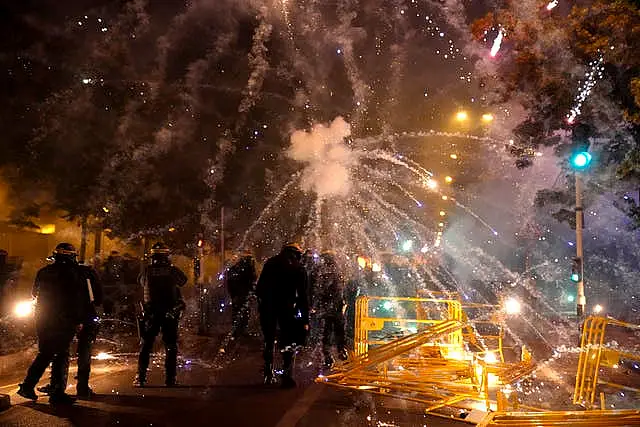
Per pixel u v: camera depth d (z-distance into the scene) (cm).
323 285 1257
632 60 1439
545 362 1355
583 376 943
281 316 1041
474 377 975
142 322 1041
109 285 2008
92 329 951
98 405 878
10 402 876
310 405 884
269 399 924
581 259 1895
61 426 762
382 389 986
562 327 2342
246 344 1647
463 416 830
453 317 1266
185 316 2355
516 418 763
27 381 885
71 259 922
